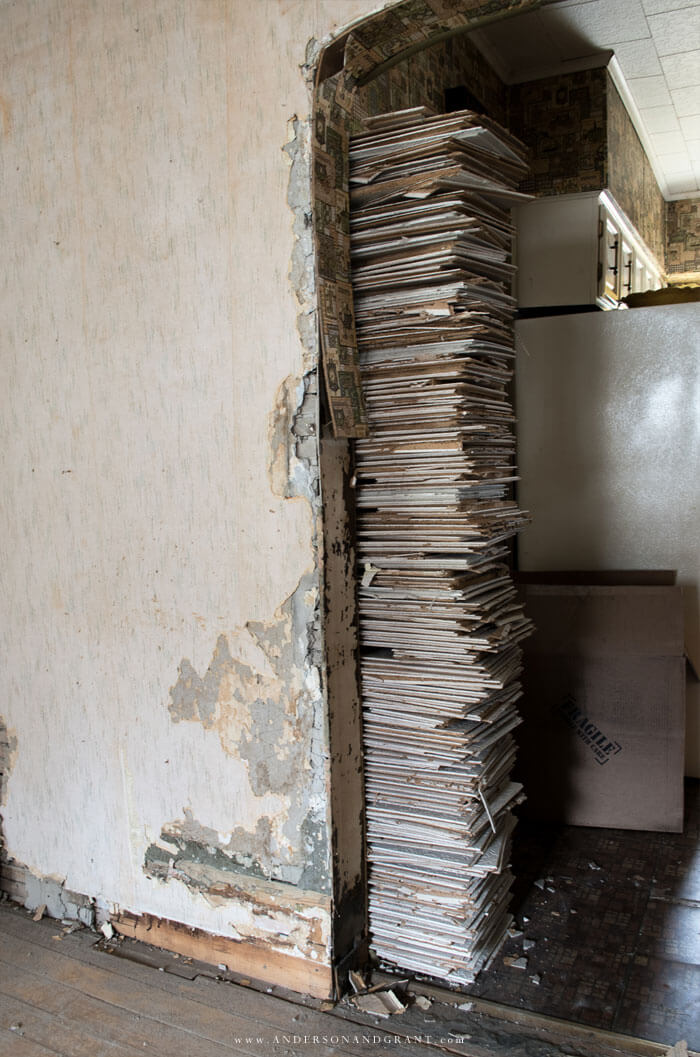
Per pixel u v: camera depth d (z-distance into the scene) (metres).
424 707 2.05
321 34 1.83
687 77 4.15
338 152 1.96
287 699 2.02
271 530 2.01
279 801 2.06
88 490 2.29
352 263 2.06
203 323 2.06
